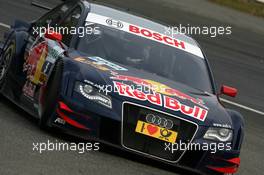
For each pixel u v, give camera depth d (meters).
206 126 20.56
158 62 23.31
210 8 76.50
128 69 22.28
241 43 62.28
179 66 23.59
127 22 24.88
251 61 55.38
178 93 21.56
